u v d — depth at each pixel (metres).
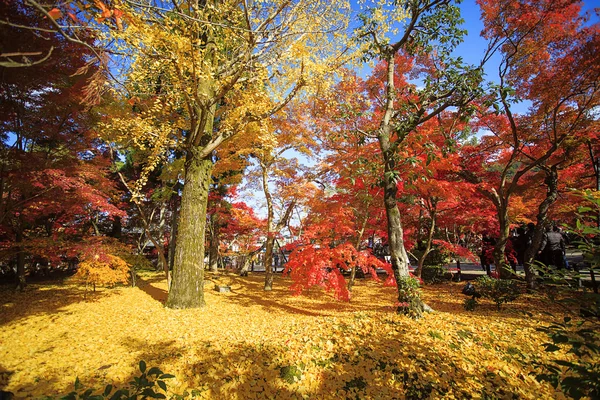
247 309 7.84
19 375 3.95
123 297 9.15
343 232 8.88
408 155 6.48
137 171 15.42
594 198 1.99
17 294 9.88
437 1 5.88
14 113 5.29
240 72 6.17
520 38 8.33
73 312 7.36
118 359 4.46
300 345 4.71
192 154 7.91
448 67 5.64
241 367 4.12
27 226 12.80
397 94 7.37
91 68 4.70
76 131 7.38
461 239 19.44
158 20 5.01
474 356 4.27
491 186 9.47
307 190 10.39
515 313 6.31
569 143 8.34
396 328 5.16
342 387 3.72
